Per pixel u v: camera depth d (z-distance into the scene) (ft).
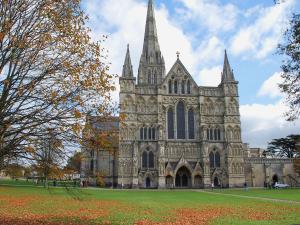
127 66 370.53
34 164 63.72
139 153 356.38
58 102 61.72
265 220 93.66
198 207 133.80
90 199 172.65
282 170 387.96
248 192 267.39
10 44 61.62
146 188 347.56
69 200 159.22
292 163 388.78
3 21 61.82
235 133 372.17
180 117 373.40
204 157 359.66
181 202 160.97
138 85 370.73
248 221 91.25
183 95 375.66
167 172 351.87
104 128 66.74
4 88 61.72
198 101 376.68
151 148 359.87
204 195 227.81
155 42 482.28
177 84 378.12
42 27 64.59
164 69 475.72
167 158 360.28
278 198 192.65
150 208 127.65
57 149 63.72
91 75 65.05
